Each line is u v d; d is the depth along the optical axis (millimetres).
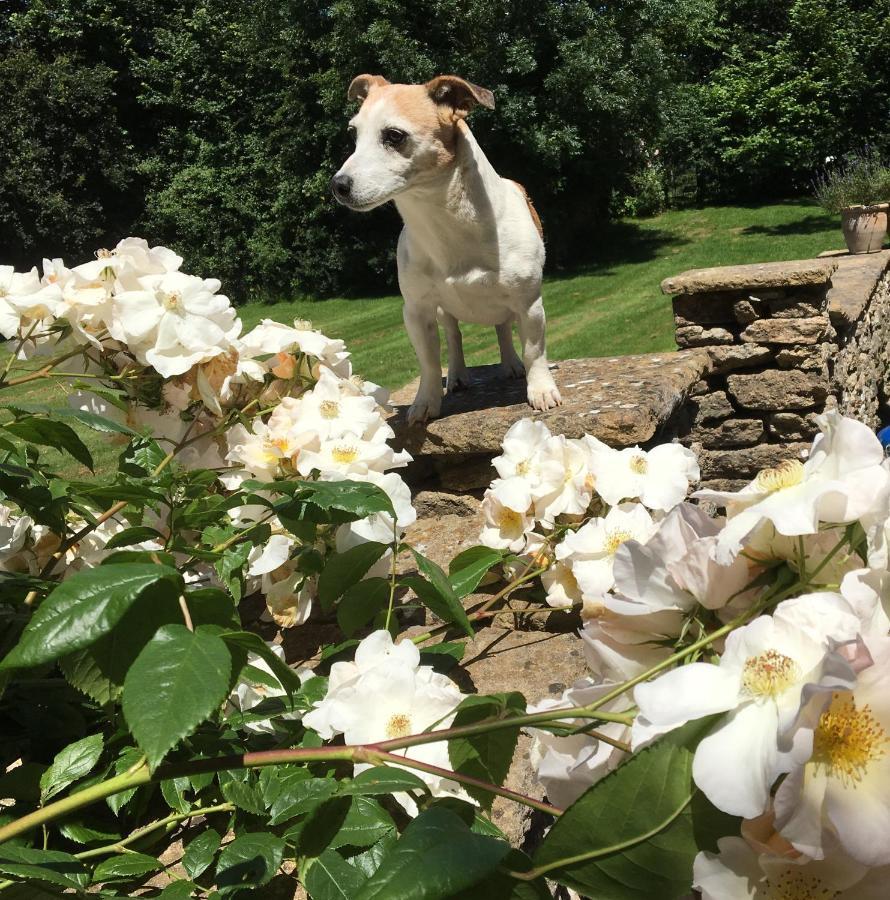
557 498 1965
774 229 19609
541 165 18609
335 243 19938
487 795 1056
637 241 20594
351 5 17625
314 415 1811
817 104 21859
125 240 1681
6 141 20562
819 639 705
